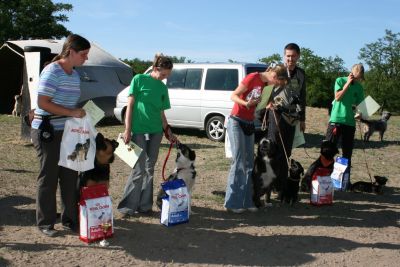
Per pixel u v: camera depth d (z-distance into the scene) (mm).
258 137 11273
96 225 4586
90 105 4715
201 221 5473
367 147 12484
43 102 4297
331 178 6836
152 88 5289
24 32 31188
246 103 5348
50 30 31891
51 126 4441
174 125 12297
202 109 11703
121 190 6848
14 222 5148
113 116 15008
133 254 4363
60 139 4527
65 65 4457
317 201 6281
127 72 16250
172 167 8656
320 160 6703
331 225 5512
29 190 6594
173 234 4965
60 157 4512
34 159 8930
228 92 11305
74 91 4559
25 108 10406
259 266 4207
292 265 4254
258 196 6055
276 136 6215
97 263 4125
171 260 4266
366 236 5145
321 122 18266
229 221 5520
